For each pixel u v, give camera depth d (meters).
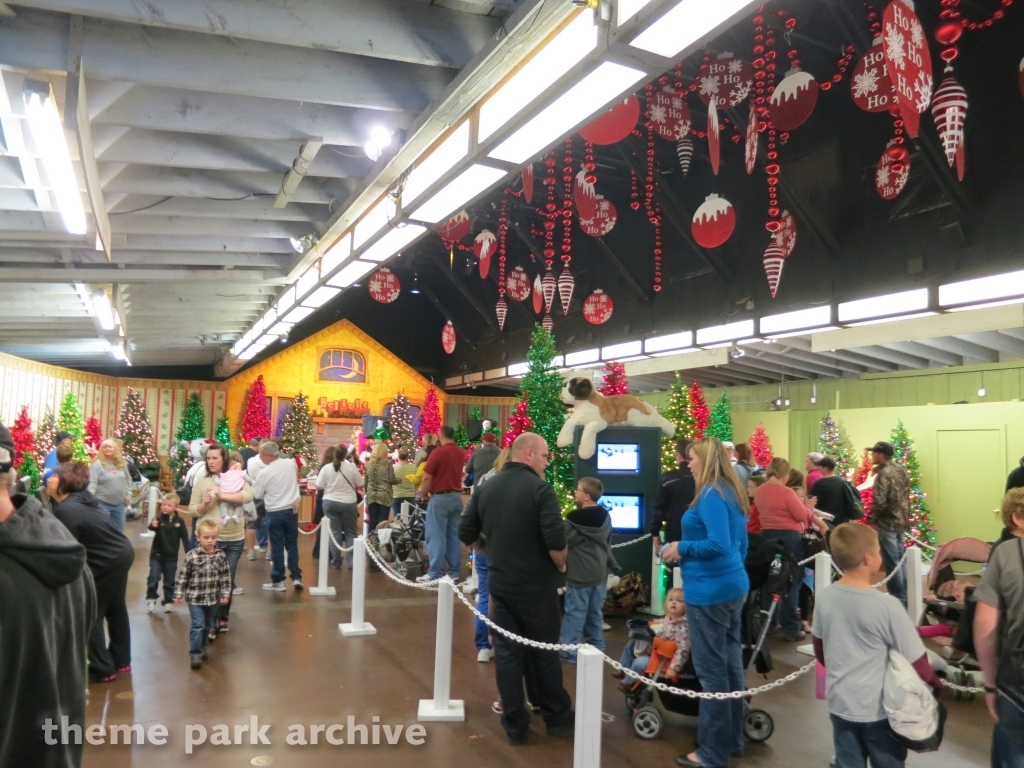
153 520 7.72
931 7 9.82
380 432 22.47
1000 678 3.08
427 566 10.63
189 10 3.70
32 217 6.74
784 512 7.15
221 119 5.11
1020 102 9.27
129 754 4.23
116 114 4.84
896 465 7.72
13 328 13.52
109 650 5.68
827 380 17.31
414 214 5.71
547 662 4.70
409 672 5.88
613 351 16.70
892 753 3.11
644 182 14.57
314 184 7.10
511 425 9.14
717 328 13.62
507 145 4.29
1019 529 3.35
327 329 25.53
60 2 3.47
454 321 27.48
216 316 14.30
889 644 3.18
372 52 4.14
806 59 11.15
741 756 4.42
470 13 4.43
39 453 15.23
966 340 12.45
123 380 23.12
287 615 7.70
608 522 6.02
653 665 4.77
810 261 12.69
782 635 7.39
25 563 2.08
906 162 7.73
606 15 3.10
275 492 8.88
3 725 2.00
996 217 9.55
